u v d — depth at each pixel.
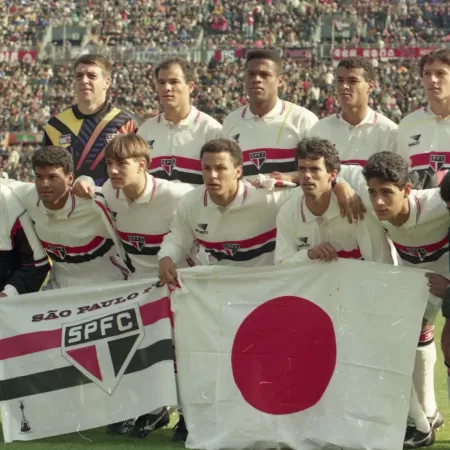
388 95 28.92
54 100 31.33
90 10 36.12
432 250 5.11
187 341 5.24
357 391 4.90
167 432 5.52
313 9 35.44
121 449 4.95
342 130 6.48
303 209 5.20
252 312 5.14
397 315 4.91
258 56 6.47
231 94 30.08
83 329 5.39
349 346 4.96
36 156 5.47
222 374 5.12
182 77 6.57
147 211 5.62
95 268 5.92
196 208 5.45
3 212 5.71
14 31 35.22
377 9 35.06
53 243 5.79
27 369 5.39
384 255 5.21
